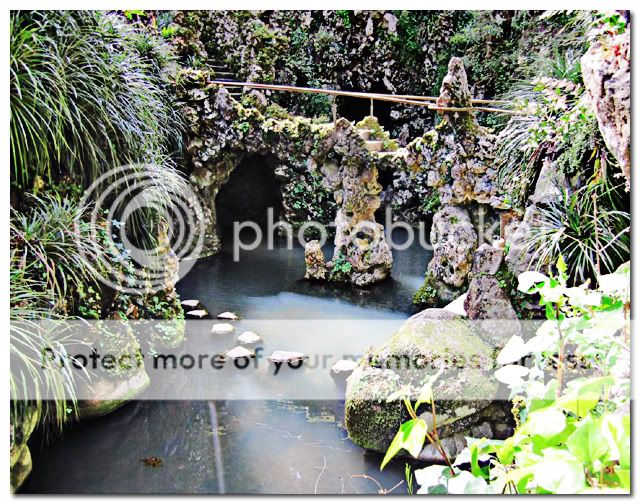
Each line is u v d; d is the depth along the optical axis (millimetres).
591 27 2912
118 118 3604
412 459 3055
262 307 5449
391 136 9453
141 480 2809
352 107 9547
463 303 3740
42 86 3068
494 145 4957
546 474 1585
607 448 1591
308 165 6277
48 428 3135
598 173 3420
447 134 5082
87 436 3211
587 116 3135
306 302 5602
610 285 2080
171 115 6137
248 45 7832
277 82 8664
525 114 3990
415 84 9141
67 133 3500
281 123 6449
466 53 8172
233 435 3266
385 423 3094
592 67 2406
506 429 3129
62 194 3480
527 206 4074
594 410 2105
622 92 2266
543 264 3504
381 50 8984
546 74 4109
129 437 3223
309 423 3412
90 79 3447
